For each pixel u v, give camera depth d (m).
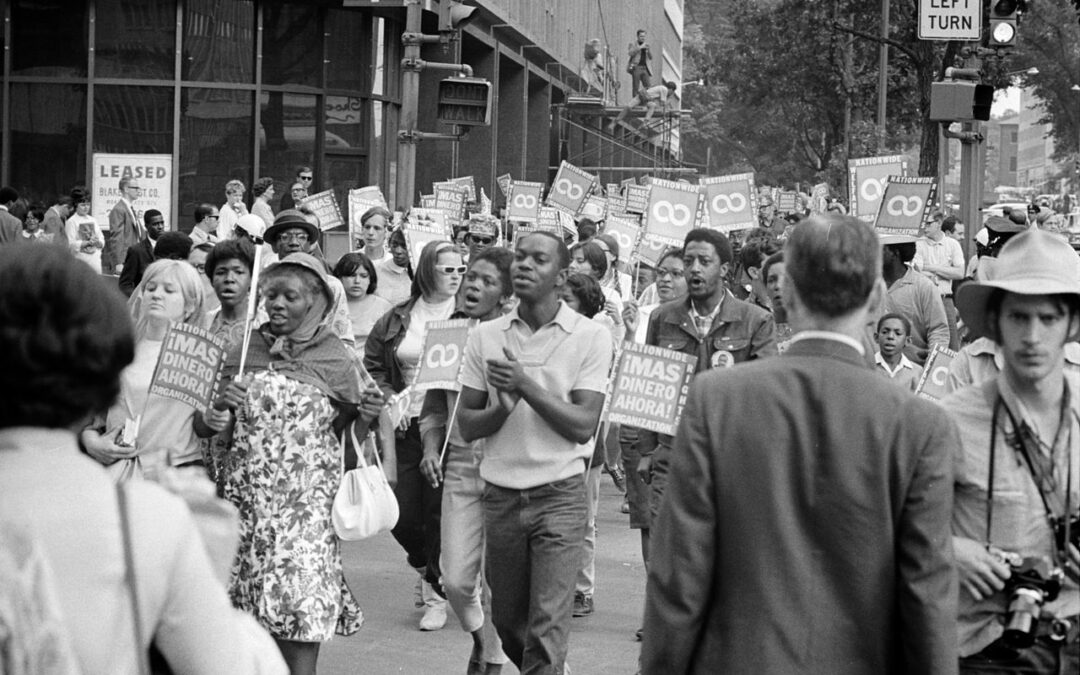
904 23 52.19
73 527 2.82
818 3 54.19
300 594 6.68
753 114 83.50
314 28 31.80
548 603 6.82
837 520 4.04
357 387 7.04
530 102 49.16
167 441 7.12
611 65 64.19
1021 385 4.57
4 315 2.87
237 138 31.11
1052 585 4.47
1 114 30.33
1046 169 172.25
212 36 30.73
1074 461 4.55
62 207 24.86
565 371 6.96
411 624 9.38
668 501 4.13
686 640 4.07
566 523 6.87
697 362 8.48
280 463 6.82
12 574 2.78
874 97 56.41
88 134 30.27
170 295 7.56
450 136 19.22
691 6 143.12
